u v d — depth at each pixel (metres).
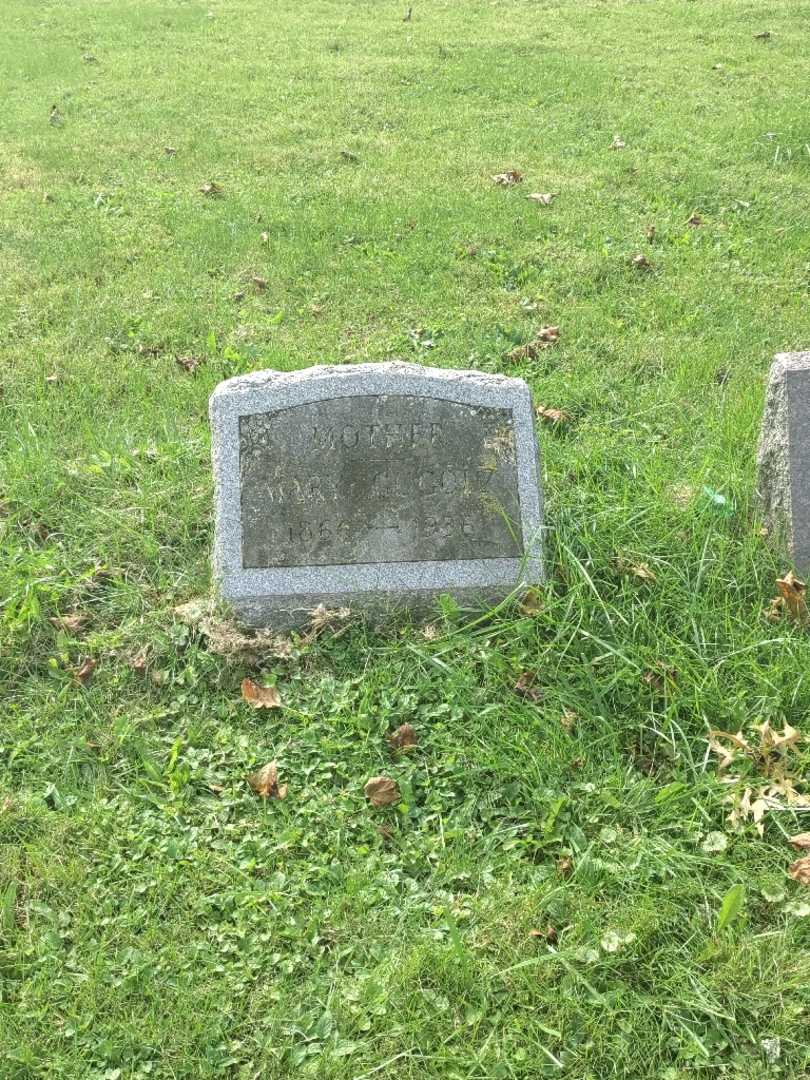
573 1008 1.68
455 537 2.28
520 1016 1.68
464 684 2.12
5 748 2.05
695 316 3.37
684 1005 1.68
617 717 2.09
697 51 6.11
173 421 2.84
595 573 2.32
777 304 3.46
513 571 2.28
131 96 5.43
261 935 1.78
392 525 2.27
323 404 2.25
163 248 3.83
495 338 3.25
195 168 4.50
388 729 2.09
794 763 1.99
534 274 3.63
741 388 2.97
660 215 4.03
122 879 1.85
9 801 1.95
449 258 3.71
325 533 2.26
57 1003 1.69
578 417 2.91
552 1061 1.63
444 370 2.30
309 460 2.25
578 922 1.77
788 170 4.41
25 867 1.86
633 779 1.99
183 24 6.89
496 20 6.88
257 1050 1.65
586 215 4.01
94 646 2.22
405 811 1.95
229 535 2.25
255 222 3.98
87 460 2.68
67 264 3.66
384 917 1.80
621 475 2.59
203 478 2.61
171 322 3.34
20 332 3.29
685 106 5.18
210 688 2.18
